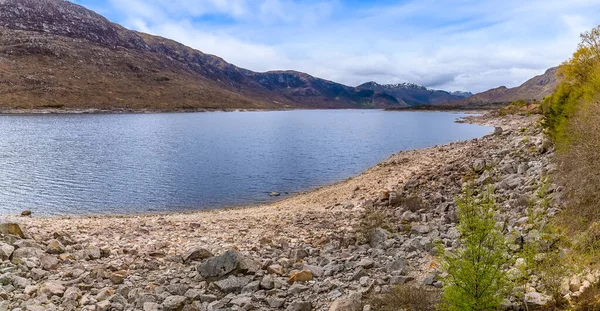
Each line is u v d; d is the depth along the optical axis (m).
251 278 10.98
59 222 21.72
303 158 56.22
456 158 36.12
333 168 47.62
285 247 15.23
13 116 167.88
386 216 18.81
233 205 30.53
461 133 99.56
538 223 12.88
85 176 41.06
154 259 13.47
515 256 9.76
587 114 17.53
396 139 86.31
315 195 31.59
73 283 10.80
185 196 33.38
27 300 9.54
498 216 15.02
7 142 69.88
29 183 37.16
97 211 28.30
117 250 14.46
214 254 14.09
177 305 9.29
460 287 7.35
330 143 77.88
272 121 176.75
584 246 9.48
